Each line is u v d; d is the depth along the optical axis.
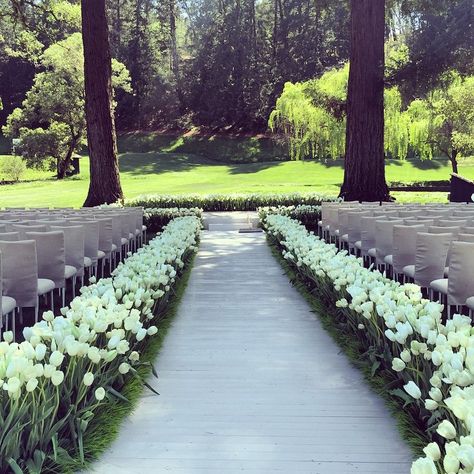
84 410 2.79
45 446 2.60
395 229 6.39
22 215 8.45
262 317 5.82
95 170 16.73
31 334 3.12
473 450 1.85
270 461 2.82
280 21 67.25
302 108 37.16
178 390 3.78
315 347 4.74
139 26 70.25
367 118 15.71
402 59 17.03
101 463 2.79
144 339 4.44
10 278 5.06
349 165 16.02
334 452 2.91
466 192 16.50
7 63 65.19
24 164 45.25
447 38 16.20
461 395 2.32
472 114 30.95
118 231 8.90
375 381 3.73
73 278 6.61
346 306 4.67
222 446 2.98
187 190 29.86
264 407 3.50
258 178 42.19
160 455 2.88
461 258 4.86
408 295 4.25
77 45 41.88
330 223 10.99
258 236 13.79
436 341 2.94
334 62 63.03
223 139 64.25
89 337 3.17
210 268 9.05
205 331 5.28
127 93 68.56
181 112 69.88
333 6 21.16
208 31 71.38
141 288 4.55
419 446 2.86
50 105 42.72
